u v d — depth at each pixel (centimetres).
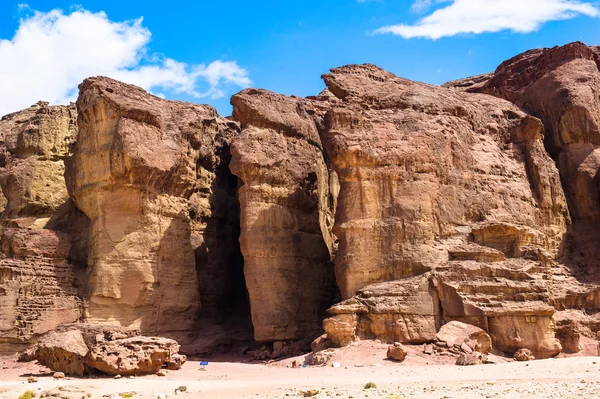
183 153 4762
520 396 2238
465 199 4325
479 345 3756
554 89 5150
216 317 5056
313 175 4897
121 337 3494
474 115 4703
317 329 4588
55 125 5353
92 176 4562
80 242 4738
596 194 4812
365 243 4109
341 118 4281
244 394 2566
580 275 4541
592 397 2147
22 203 5106
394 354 3512
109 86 4672
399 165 4222
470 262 4028
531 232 4312
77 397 2602
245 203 4516
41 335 4197
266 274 4431
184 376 3247
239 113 4700
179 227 4734
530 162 4747
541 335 3806
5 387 2941
